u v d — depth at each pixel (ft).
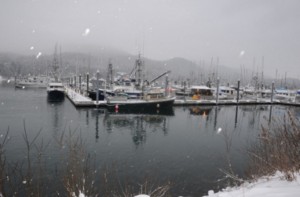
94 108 187.83
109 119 153.89
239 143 100.32
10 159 69.72
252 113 198.49
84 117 156.56
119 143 101.65
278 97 302.66
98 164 72.02
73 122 140.46
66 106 195.72
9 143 88.63
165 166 75.20
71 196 18.13
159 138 112.68
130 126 137.69
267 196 14.56
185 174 68.33
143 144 101.40
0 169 16.66
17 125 125.39
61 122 138.21
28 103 207.00
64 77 498.28
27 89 359.66
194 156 85.61
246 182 26.07
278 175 20.57
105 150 90.58
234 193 17.40
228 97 282.77
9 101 216.33
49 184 51.37
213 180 63.62
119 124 141.28
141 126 138.62
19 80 446.60
